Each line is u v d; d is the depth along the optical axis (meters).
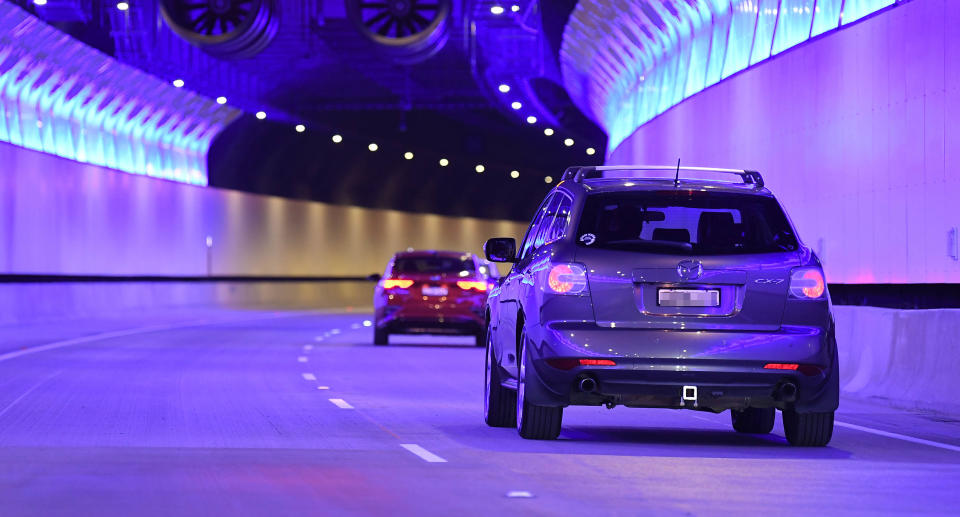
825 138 46.31
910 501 17.67
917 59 39.72
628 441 24.91
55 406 31.08
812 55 47.66
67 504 16.81
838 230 45.12
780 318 23.39
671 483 19.11
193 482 18.78
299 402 32.62
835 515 16.50
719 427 28.20
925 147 39.19
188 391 35.53
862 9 46.31
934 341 32.19
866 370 35.19
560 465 21.03
